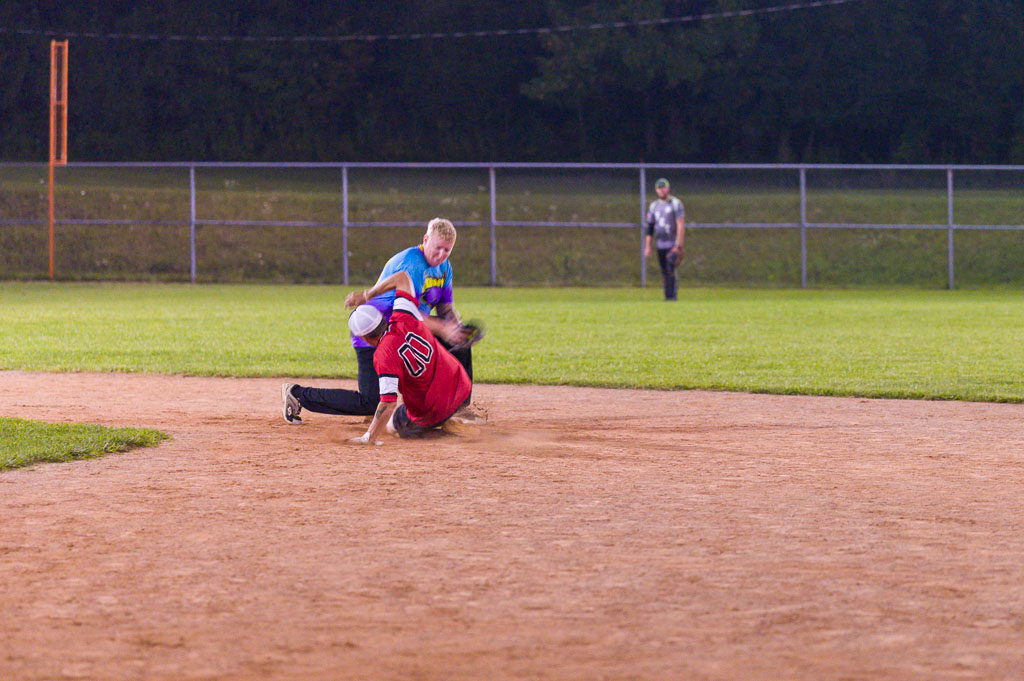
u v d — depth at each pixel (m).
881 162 177.62
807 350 40.97
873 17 170.88
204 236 102.69
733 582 12.62
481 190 128.50
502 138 177.50
